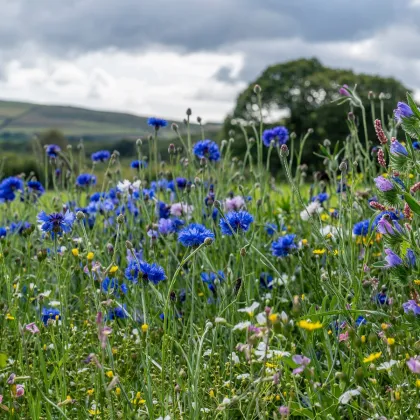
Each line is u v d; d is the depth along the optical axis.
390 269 3.13
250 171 5.54
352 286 3.43
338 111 29.48
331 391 2.87
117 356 3.53
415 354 2.99
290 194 6.01
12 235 5.23
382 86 28.73
